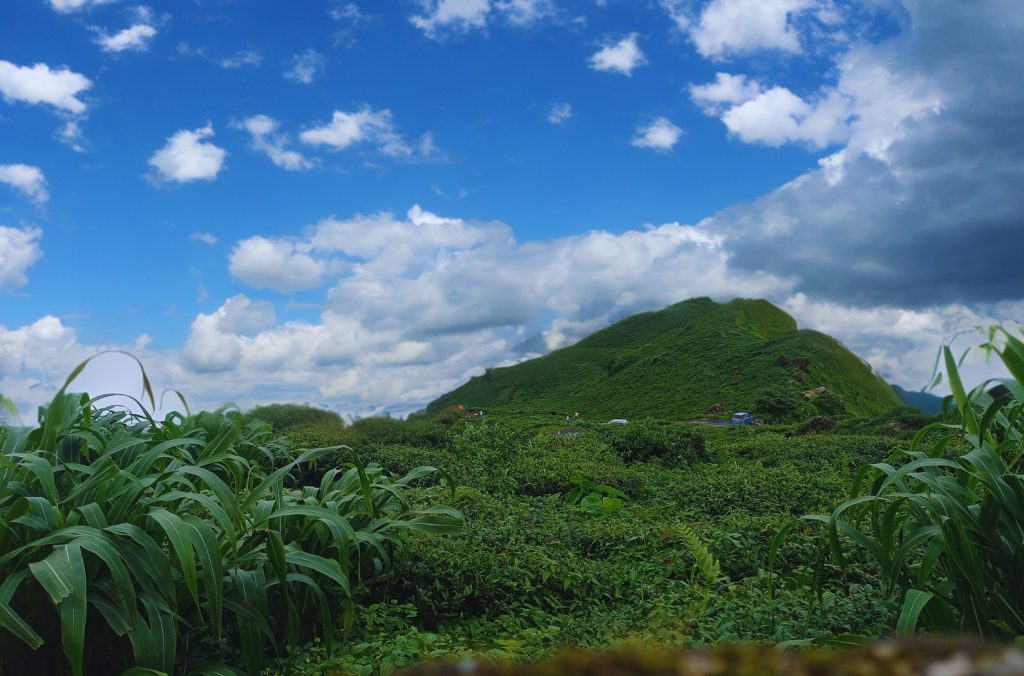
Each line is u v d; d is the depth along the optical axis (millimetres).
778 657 544
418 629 4449
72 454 3592
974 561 2869
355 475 4879
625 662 558
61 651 3012
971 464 3023
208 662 3297
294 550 3789
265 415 13523
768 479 8766
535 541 6266
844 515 5715
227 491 3334
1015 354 2986
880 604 3719
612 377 78688
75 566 2688
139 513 3172
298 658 3711
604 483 10203
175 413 4441
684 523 6902
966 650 518
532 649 3490
